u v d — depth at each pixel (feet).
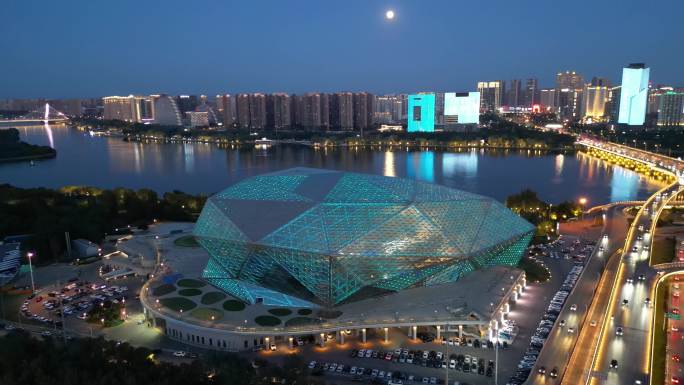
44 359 372.58
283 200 556.51
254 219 538.47
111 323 497.46
